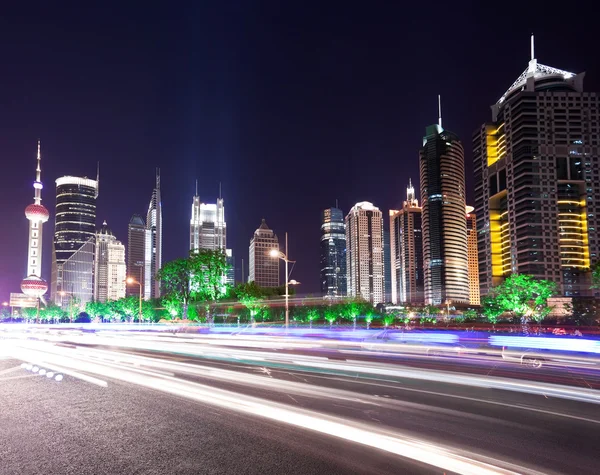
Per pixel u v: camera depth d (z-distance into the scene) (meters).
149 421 11.66
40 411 12.93
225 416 12.07
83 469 8.37
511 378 18.45
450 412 12.48
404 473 8.05
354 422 11.39
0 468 8.45
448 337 48.78
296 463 8.52
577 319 140.50
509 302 113.00
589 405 13.45
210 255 90.69
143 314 132.88
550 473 8.14
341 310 152.00
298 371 20.55
